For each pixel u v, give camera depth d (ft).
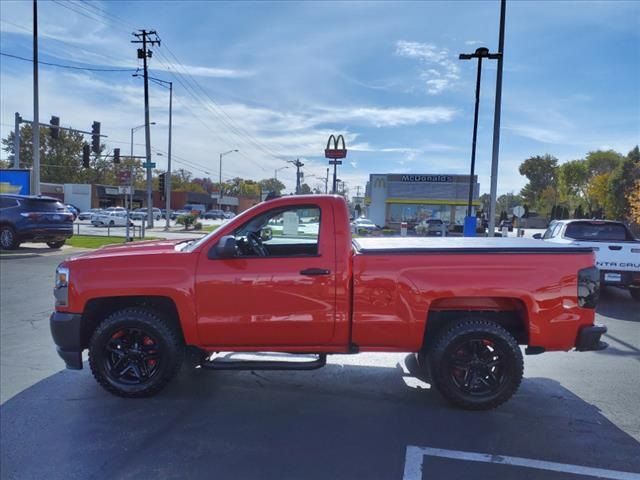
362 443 11.96
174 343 14.42
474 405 13.87
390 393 15.49
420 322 13.82
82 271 14.20
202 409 14.01
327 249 14.11
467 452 11.55
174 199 292.81
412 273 13.82
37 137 70.69
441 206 155.63
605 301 33.86
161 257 14.32
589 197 238.07
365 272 13.91
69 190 217.56
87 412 13.67
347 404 14.53
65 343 14.21
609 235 34.96
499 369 13.93
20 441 11.91
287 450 11.56
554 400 14.98
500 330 13.85
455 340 13.83
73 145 293.43
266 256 14.20
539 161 366.02
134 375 14.64
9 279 36.09
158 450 11.52
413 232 124.36
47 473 10.48
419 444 11.93
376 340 14.08
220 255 13.92
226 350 14.44
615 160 269.23
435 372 13.99
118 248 16.08
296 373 17.35
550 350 14.05
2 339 20.74
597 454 11.52
